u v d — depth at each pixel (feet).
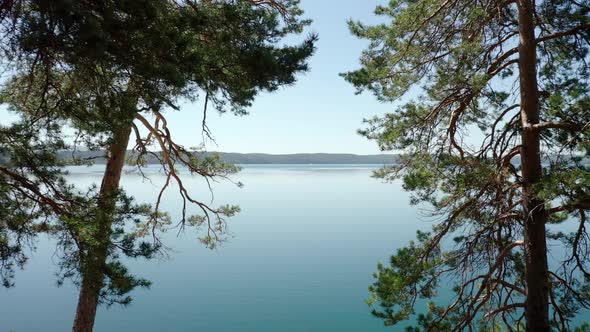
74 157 27.78
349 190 542.57
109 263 20.95
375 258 149.48
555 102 18.88
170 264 144.46
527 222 21.74
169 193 396.37
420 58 26.08
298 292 111.75
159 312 97.50
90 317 28.73
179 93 20.10
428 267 23.08
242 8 20.12
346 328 85.40
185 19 17.97
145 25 15.78
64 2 12.74
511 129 25.67
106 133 20.26
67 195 20.93
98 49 14.28
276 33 20.52
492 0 24.91
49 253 142.61
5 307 95.96
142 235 35.32
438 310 25.93
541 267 21.61
